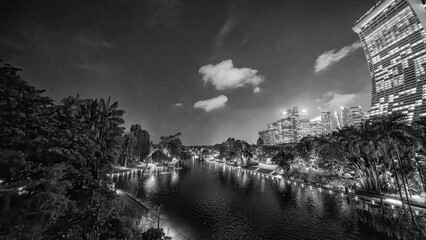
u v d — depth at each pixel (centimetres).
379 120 3562
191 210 3878
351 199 4150
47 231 1322
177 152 11781
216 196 4959
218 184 6500
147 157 11312
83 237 1759
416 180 3819
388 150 3159
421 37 17425
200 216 3559
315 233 2841
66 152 1585
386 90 19912
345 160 4988
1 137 1092
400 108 18288
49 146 1429
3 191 1090
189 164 14488
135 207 3719
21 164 1085
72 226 1683
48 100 1420
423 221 2662
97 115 3164
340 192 4641
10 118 1134
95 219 1969
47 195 1147
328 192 4809
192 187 5994
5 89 1127
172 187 5931
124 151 9000
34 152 1269
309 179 5922
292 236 2780
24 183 1249
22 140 1177
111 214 2250
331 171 5541
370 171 4303
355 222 3081
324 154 5700
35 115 1334
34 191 1205
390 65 19700
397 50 19150
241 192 5366
